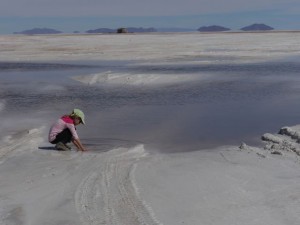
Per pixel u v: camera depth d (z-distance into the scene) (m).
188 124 13.27
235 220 6.15
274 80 22.66
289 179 7.70
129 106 16.42
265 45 48.59
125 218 6.35
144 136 11.84
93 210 6.66
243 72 25.95
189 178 7.88
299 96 18.00
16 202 7.07
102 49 46.00
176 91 19.83
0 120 14.05
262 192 7.13
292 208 6.48
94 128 12.84
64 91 20.36
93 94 19.36
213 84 21.64
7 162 9.36
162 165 8.77
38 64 33.59
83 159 9.41
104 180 7.97
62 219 6.40
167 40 62.81
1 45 55.84
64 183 7.90
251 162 8.80
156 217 6.34
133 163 8.98
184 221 6.18
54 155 9.83
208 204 6.72
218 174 8.04
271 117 14.18
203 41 59.00
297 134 11.07
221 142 11.10
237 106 16.17
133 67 29.38
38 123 13.53
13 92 20.23
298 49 42.16
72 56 39.16
